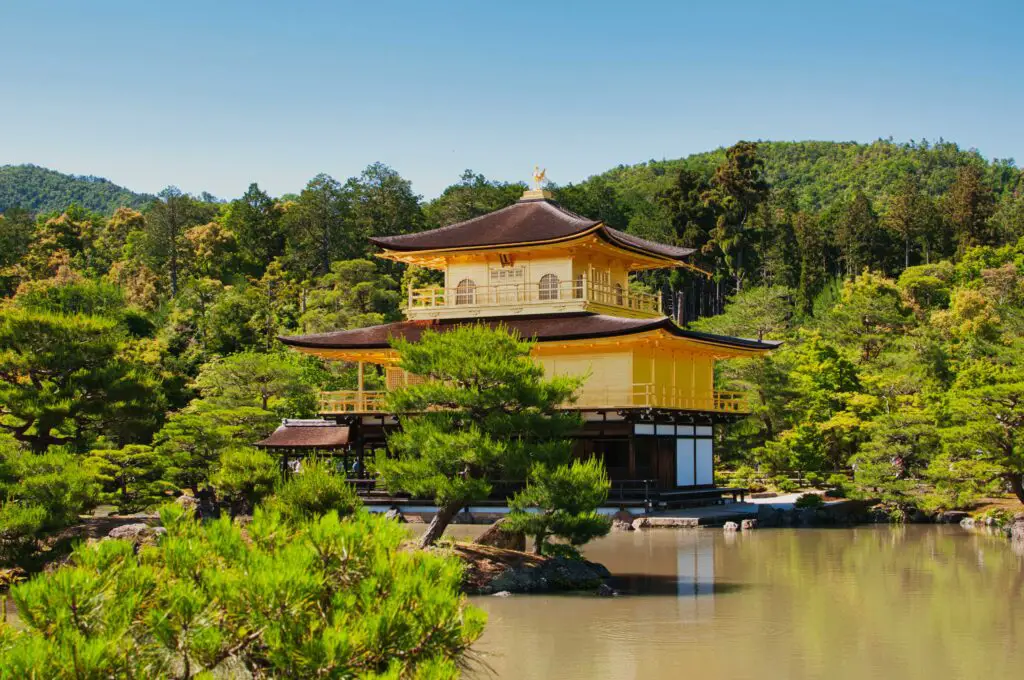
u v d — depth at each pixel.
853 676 24.02
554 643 27.00
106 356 49.47
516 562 35.75
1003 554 44.44
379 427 61.31
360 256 156.38
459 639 14.48
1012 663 25.12
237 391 73.31
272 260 169.25
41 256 168.00
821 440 70.88
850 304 104.62
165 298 142.00
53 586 13.67
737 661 25.33
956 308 115.56
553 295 64.50
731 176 154.88
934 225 161.62
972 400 51.81
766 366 74.00
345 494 34.94
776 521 57.34
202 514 55.09
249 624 14.08
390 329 64.44
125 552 15.28
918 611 31.47
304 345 62.12
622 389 58.44
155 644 13.90
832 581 36.94
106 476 50.34
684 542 48.62
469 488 34.41
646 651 26.19
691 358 66.25
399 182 161.38
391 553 15.84
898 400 70.31
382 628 13.74
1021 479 53.47
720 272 147.50
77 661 12.32
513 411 36.47
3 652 12.59
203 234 163.38
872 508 60.41
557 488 34.56
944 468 54.38
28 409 45.53
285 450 60.19
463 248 64.19
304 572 14.29
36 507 36.03
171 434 57.00
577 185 176.38
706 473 66.62
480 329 37.09
